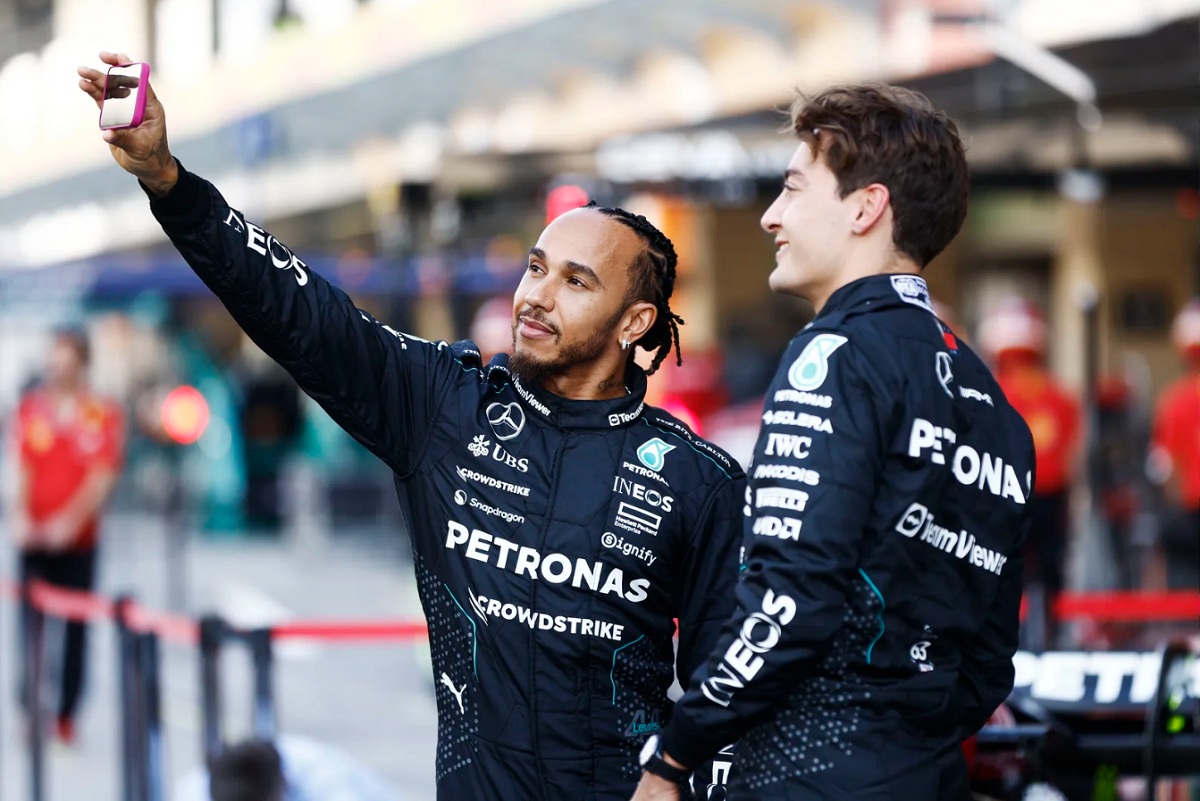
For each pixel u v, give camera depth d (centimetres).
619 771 717
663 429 743
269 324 706
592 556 714
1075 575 2586
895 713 648
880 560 640
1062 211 4316
